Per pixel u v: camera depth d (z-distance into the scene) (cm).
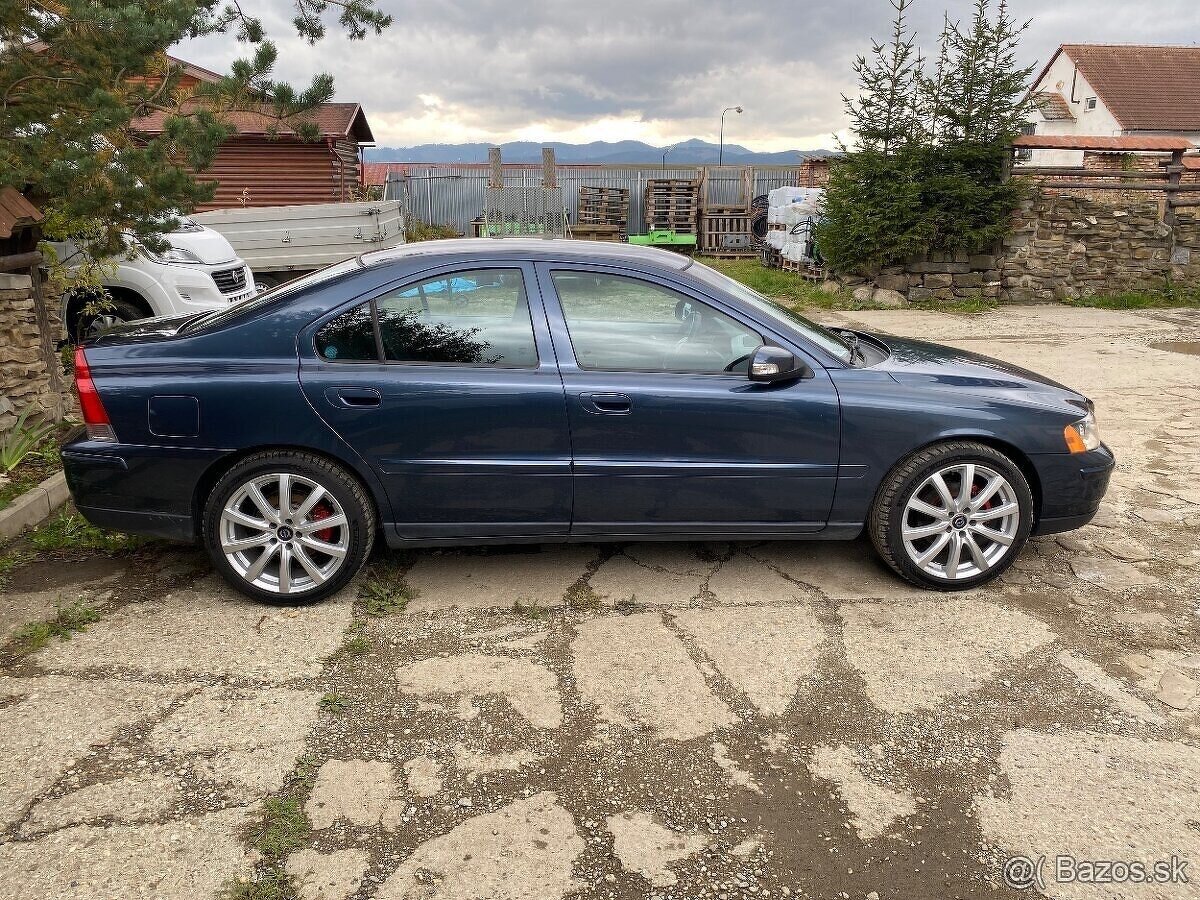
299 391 356
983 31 1280
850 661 337
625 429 366
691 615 372
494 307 371
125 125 558
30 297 572
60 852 236
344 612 372
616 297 374
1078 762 279
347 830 247
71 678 319
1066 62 3462
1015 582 406
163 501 365
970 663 337
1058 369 877
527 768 275
